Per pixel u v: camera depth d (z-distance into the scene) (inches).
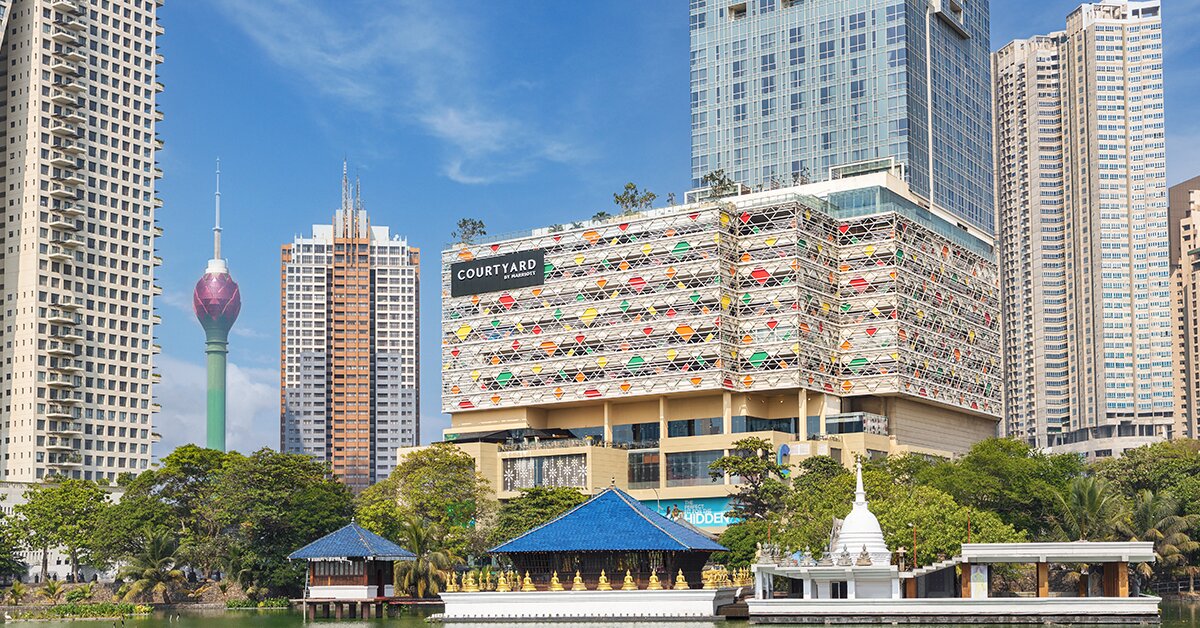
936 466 6894.7
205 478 7559.1
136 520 7126.0
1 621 5964.6
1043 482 6663.4
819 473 6904.5
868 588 4480.8
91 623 5674.2
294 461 7303.2
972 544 4495.6
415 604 6018.7
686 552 5073.8
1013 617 4256.9
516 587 5147.6
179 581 7007.9
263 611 6496.1
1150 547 4328.3
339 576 5935.0
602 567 5098.4
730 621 4771.2
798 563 4662.9
